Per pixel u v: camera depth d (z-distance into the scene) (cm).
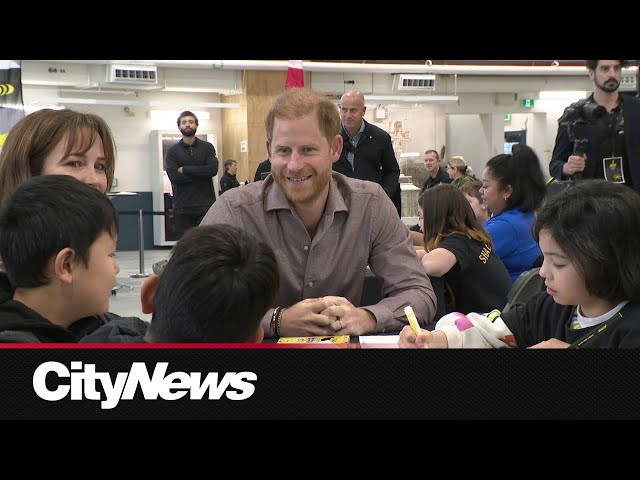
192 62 1126
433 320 197
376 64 1237
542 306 154
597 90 292
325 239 183
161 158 1294
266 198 183
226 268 94
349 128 457
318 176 172
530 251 285
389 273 191
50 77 1103
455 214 244
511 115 1714
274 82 1278
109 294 124
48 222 115
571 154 310
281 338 162
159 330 99
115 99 1273
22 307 116
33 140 158
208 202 817
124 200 1295
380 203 191
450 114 1523
